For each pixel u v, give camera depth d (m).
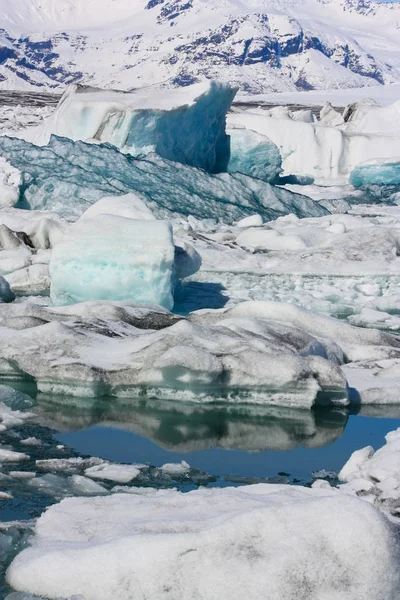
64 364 10.56
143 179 31.11
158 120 34.47
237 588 5.02
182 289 19.25
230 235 25.61
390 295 19.72
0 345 11.04
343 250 23.36
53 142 32.34
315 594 4.98
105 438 9.20
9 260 19.67
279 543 5.14
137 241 15.78
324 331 13.43
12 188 29.09
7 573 5.46
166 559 5.18
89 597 5.17
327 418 10.34
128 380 10.57
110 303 13.33
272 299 18.88
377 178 45.25
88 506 6.53
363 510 5.22
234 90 38.28
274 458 8.80
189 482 7.86
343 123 58.34
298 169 48.09
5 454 8.22
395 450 7.98
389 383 11.46
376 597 4.96
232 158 40.91
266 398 10.64
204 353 10.33
